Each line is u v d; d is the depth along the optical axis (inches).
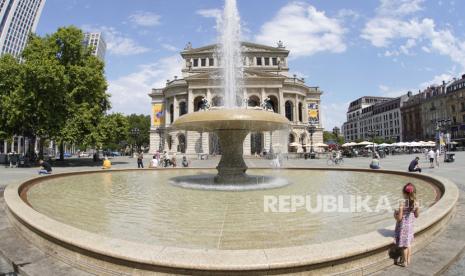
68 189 456.8
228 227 244.1
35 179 503.8
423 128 3843.5
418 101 3944.4
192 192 417.7
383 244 178.1
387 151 2657.5
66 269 181.5
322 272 159.6
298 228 240.5
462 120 3235.7
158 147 2869.1
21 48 4296.3
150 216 282.0
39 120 1380.4
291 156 2036.2
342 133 6279.5
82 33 1555.1
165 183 523.5
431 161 963.3
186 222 259.8
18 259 198.5
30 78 1298.0
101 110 1646.2
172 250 166.1
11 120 1312.7
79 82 1471.5
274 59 2827.3
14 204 280.4
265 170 804.6
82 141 1476.4
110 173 735.1
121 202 350.6
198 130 576.1
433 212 246.8
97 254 171.0
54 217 281.9
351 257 165.8
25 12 4360.2
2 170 1115.3
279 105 2439.7
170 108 2719.0
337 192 408.8
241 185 482.6
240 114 458.0
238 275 150.7
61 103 1406.3
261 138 2337.6
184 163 1130.0
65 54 1523.1
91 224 256.5
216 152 2354.8
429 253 205.2
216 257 157.0
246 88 2453.2
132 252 163.8
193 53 2819.9
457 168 907.4
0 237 241.8
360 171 695.7
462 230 253.0
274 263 150.8
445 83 3577.8
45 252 207.2
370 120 5118.1
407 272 177.2
